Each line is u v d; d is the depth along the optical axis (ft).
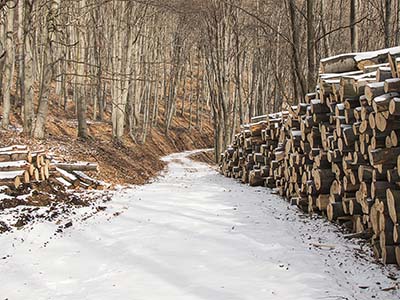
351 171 24.44
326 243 23.11
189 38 142.41
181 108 184.03
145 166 73.31
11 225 25.72
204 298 16.63
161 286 18.04
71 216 29.66
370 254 20.86
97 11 91.56
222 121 103.60
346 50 100.48
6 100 60.03
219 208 33.45
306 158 31.83
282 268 19.47
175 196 39.45
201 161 117.80
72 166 39.78
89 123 98.68
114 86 84.94
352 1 49.47
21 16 66.28
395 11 64.34
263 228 26.71
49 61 54.13
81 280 19.39
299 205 31.94
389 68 20.98
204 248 22.94
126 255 22.38
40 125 54.13
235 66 109.60
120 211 32.19
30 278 19.60
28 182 32.37
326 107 29.01
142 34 106.52
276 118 44.06
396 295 16.15
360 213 24.35
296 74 49.90
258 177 46.75
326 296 16.10
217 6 94.58
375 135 20.59
